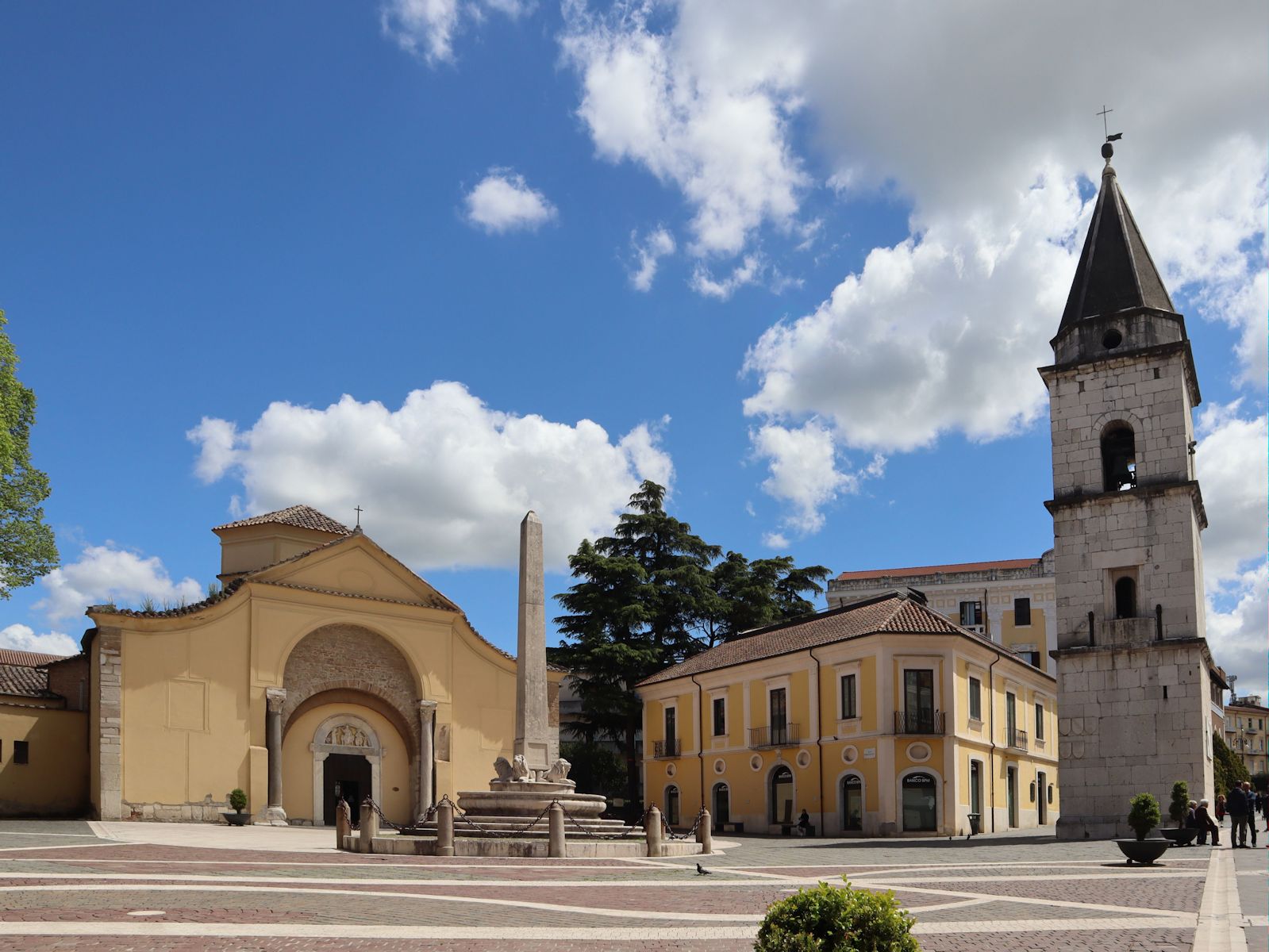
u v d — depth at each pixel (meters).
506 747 50.88
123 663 40.41
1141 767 35.59
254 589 44.06
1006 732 51.47
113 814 39.12
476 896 15.91
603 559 61.53
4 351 38.22
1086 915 14.10
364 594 47.34
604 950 10.93
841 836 44.53
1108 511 37.75
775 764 49.47
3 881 16.00
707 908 14.82
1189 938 11.81
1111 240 40.31
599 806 29.94
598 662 59.25
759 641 54.94
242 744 42.66
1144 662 36.12
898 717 44.47
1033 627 76.50
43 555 40.91
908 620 46.16
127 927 11.65
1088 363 38.81
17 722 40.75
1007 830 49.38
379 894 15.91
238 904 14.09
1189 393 39.59
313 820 44.94
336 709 46.59
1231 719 132.50
